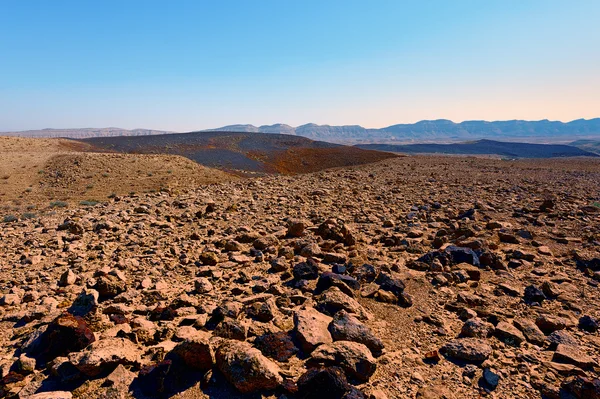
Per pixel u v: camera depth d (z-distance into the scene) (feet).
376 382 13.71
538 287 22.82
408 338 17.03
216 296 21.15
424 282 23.57
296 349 15.52
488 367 14.58
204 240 33.88
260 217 45.27
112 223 40.27
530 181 83.46
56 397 12.26
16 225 46.39
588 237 33.68
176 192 78.13
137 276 24.26
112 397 12.67
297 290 21.98
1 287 22.95
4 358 14.89
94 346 14.55
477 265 26.99
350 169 135.54
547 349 16.08
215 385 13.52
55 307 19.49
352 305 19.11
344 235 33.14
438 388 13.28
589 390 12.59
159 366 13.80
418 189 72.18
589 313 19.53
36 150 206.08
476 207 49.29
